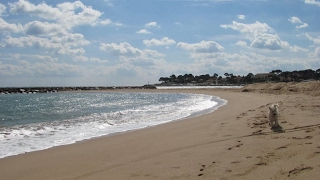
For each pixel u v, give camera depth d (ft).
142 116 59.57
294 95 89.15
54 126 46.50
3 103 122.31
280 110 42.96
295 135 25.03
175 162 20.35
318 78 377.91
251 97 104.17
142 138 33.06
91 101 132.57
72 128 44.14
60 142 33.53
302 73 391.24
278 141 23.39
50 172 20.99
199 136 30.32
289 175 15.81
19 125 48.73
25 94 255.91
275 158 18.89
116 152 26.35
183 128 38.47
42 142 33.63
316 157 18.16
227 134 29.50
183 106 85.51
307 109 42.73
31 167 22.75
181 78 632.38
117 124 48.08
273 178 15.64
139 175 18.22
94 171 20.33
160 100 128.88
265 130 29.48
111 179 17.95
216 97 132.98
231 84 489.26
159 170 18.86
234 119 41.29
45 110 83.05
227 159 19.77
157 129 40.04
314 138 23.15
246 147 22.50
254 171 16.96
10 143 33.12
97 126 46.06
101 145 30.37
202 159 20.40
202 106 82.69
